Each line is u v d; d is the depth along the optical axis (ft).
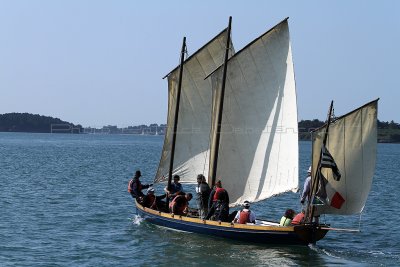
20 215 159.43
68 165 369.30
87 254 116.16
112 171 330.54
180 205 136.46
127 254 115.96
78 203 185.78
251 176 131.85
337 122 113.19
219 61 141.18
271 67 129.18
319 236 117.19
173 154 144.56
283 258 111.65
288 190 127.85
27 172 302.66
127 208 176.76
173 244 122.42
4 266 106.83
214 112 133.08
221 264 108.06
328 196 114.21
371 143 111.75
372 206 190.49
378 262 110.83
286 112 128.26
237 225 121.29
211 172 133.69
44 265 108.06
